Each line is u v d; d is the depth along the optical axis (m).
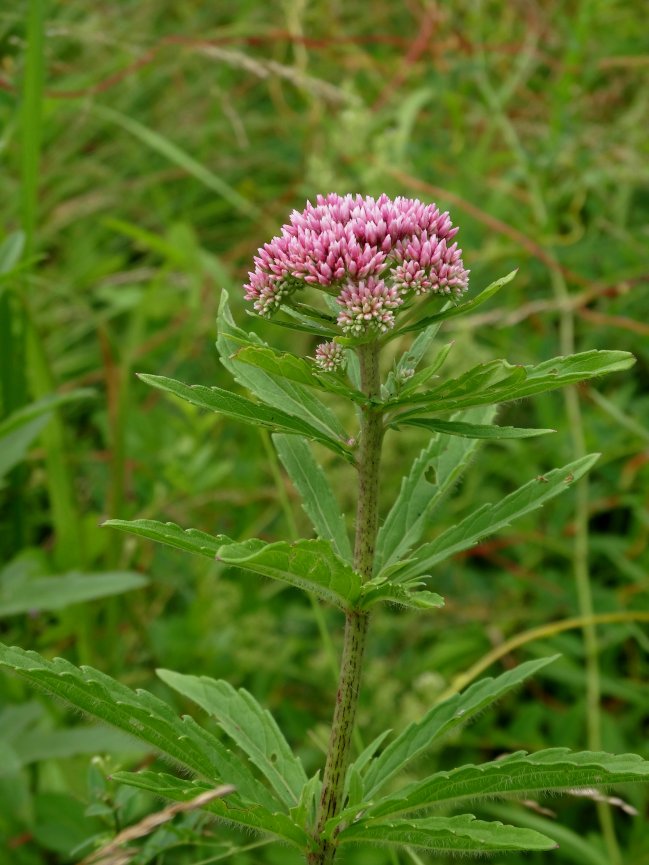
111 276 0.88
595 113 0.99
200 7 1.12
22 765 0.49
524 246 0.81
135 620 0.65
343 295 0.34
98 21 0.92
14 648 0.33
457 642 0.65
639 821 0.54
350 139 0.86
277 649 0.62
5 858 0.51
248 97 1.09
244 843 0.52
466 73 0.94
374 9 1.16
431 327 0.37
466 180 0.92
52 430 0.62
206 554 0.33
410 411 0.34
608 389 0.81
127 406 0.64
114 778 0.32
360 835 0.34
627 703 0.65
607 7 0.96
